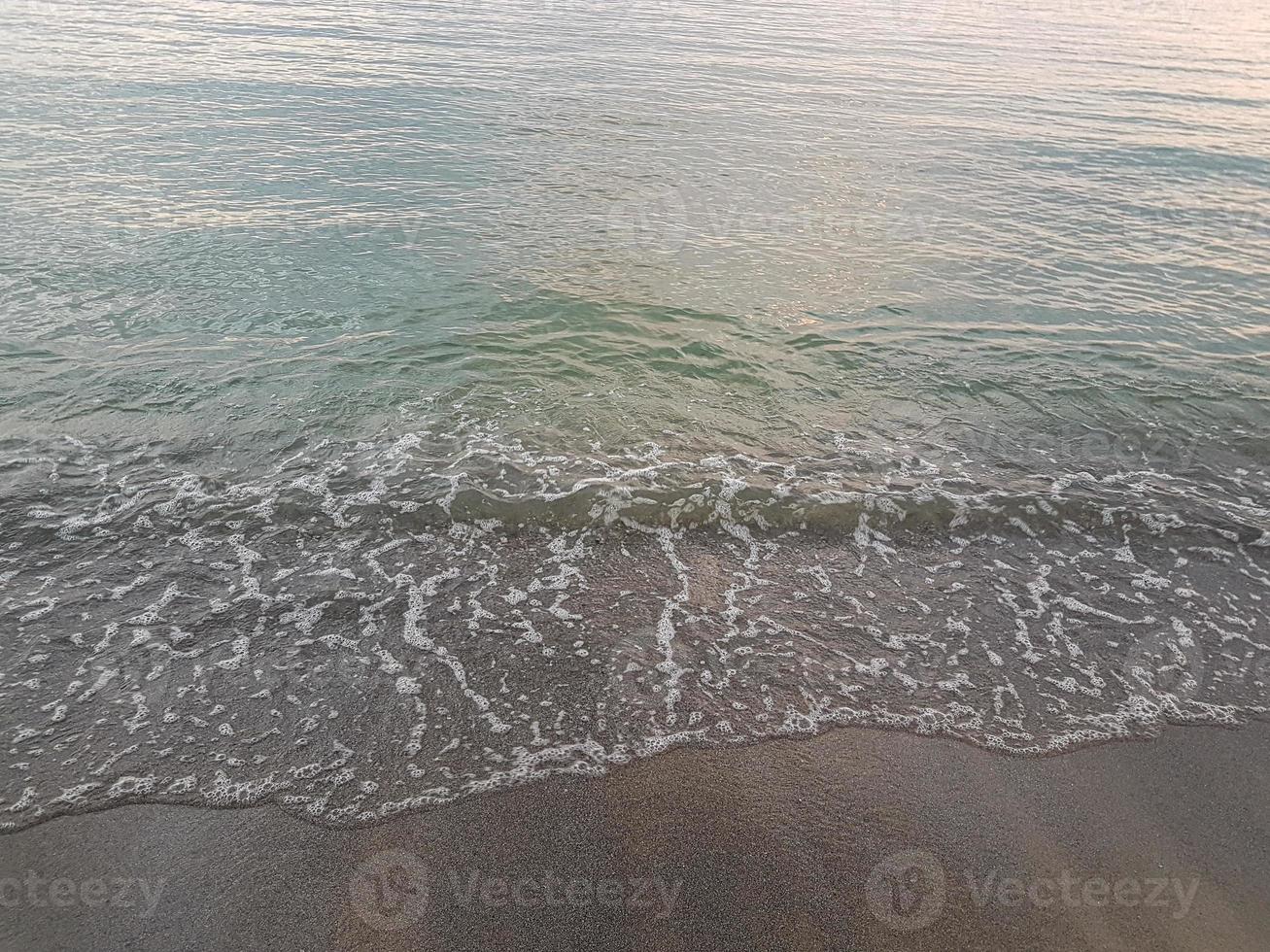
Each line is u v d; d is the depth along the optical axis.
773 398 5.65
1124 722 3.35
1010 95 15.41
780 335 6.45
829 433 5.30
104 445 4.78
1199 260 8.33
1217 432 5.51
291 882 2.59
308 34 17.14
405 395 5.45
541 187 9.41
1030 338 6.62
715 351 6.17
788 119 12.98
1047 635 3.81
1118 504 4.74
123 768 2.96
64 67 13.16
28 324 5.93
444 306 6.61
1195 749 3.22
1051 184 10.58
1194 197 10.30
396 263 7.29
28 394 5.17
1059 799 2.99
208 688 3.32
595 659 3.57
